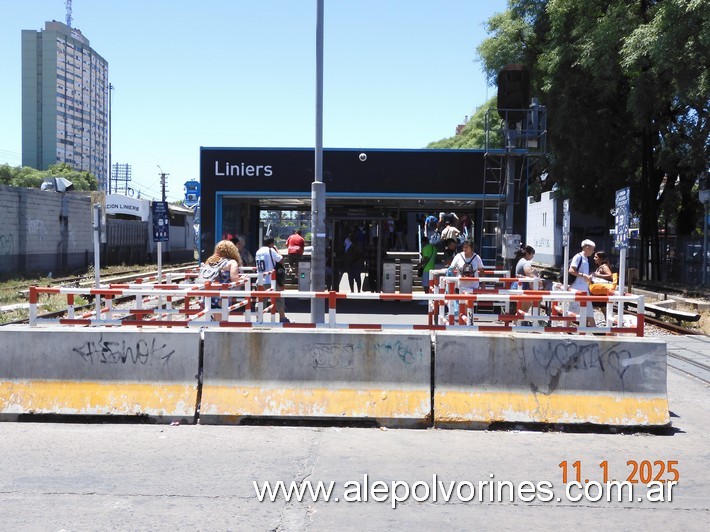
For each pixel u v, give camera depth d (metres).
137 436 7.56
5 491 5.95
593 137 31.48
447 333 8.16
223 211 21.23
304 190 20.73
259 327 8.52
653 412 7.99
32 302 8.46
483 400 8.02
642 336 8.43
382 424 7.96
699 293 24.78
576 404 8.01
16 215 31.23
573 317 9.18
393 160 20.61
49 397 8.09
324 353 8.12
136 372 8.16
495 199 20.58
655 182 31.92
